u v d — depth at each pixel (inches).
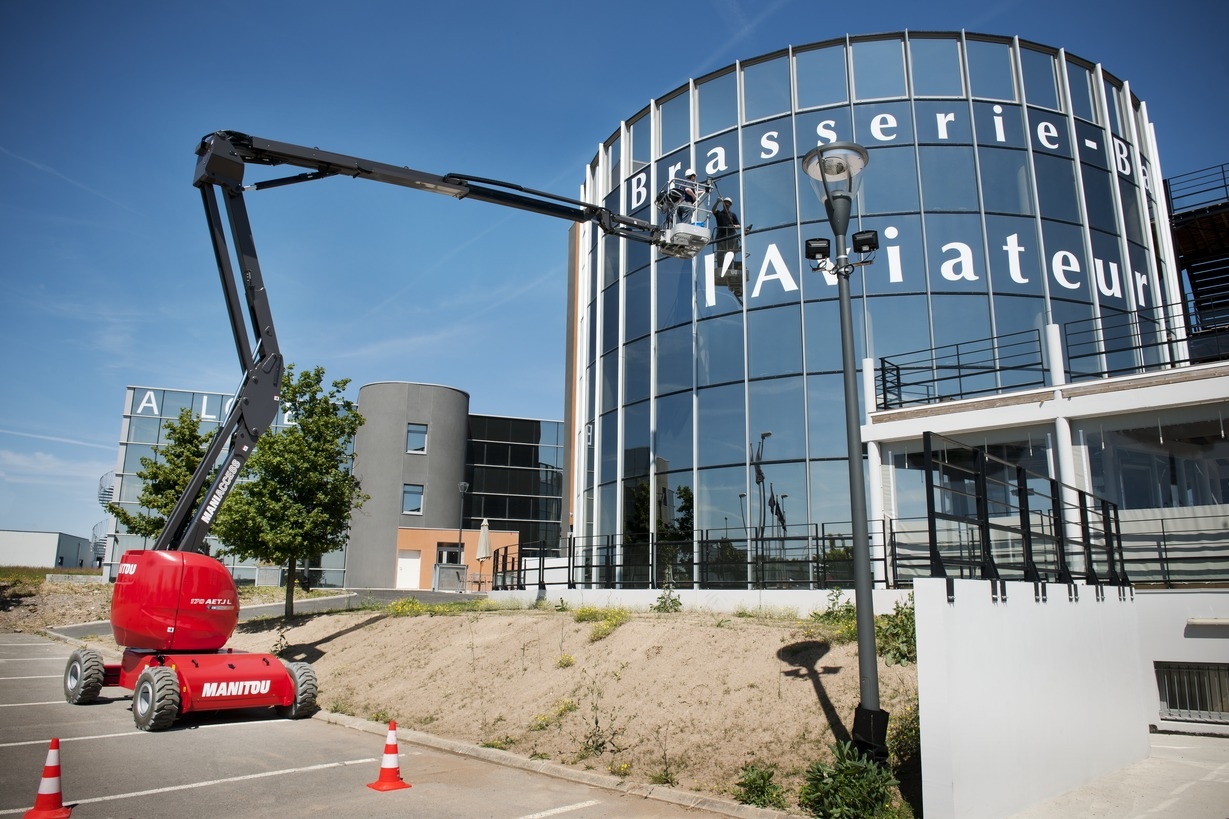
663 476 838.5
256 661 506.3
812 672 408.2
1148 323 829.2
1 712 521.3
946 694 273.0
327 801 320.2
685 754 368.2
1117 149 860.6
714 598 656.4
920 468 660.1
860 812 290.0
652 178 919.0
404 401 1937.7
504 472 2114.9
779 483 759.1
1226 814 310.8
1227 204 928.9
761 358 794.8
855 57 834.2
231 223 533.3
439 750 427.5
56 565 2598.4
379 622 754.2
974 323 762.2
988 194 794.8
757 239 824.3
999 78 827.4
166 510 1093.8
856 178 354.0
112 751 406.9
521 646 556.4
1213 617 477.1
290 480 872.9
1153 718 496.4
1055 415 591.8
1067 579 383.6
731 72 879.7
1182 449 553.0
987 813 286.5
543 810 314.8
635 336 902.4
